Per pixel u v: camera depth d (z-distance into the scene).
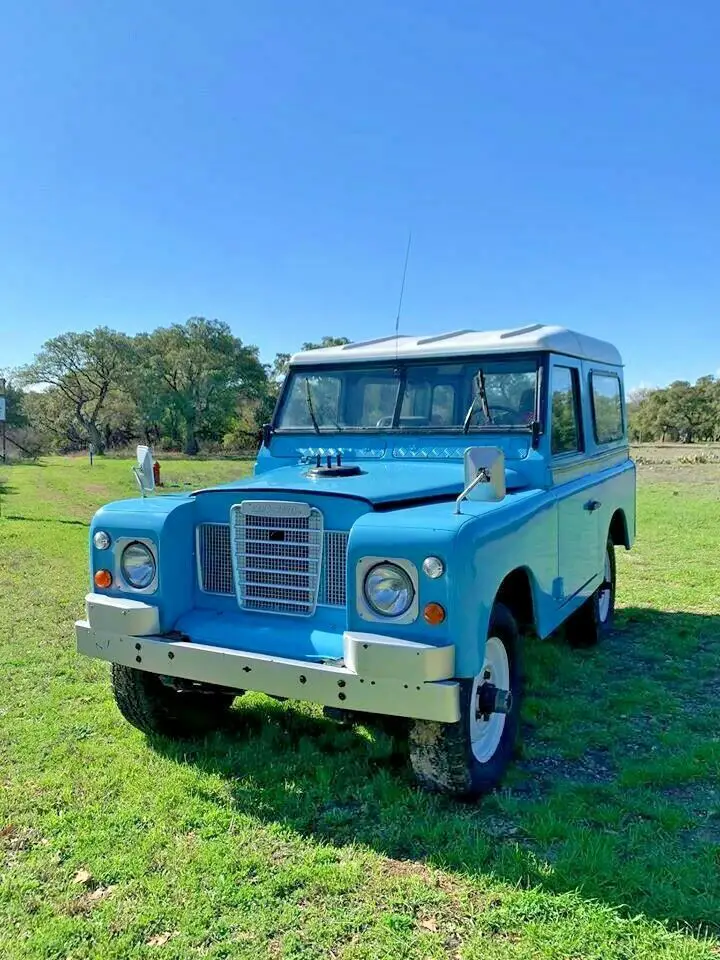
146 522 3.82
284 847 3.23
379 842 3.25
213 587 3.94
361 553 3.23
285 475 4.32
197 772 3.92
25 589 8.38
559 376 4.89
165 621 3.80
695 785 3.78
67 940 2.66
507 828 3.36
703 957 2.51
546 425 4.55
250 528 3.77
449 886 2.93
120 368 65.50
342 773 3.89
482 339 4.82
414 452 4.75
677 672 5.62
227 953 2.59
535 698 5.03
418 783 3.63
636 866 3.00
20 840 3.30
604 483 5.93
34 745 4.27
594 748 4.27
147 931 2.70
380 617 3.21
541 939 2.62
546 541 4.32
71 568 9.64
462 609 3.14
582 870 2.98
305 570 3.63
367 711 3.14
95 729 4.52
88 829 3.37
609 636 6.67
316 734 4.42
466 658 3.15
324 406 5.15
